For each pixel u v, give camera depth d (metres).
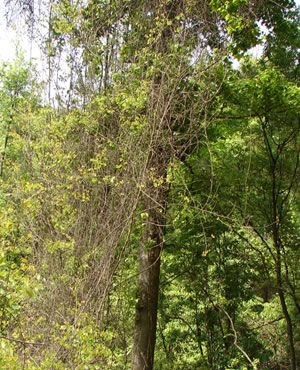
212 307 10.54
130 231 7.61
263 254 10.83
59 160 7.61
